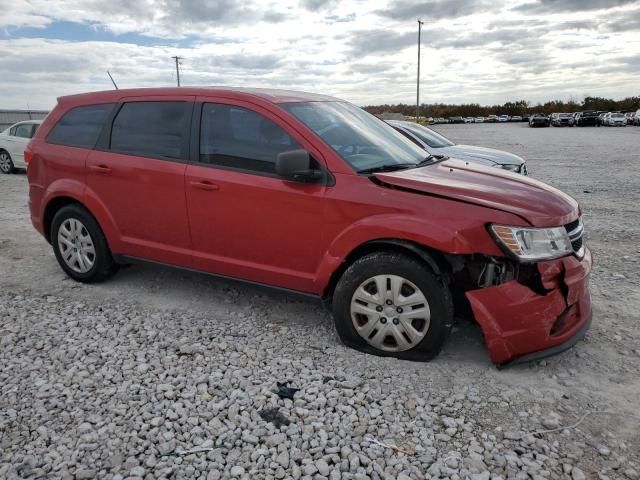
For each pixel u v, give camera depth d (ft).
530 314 10.73
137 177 14.71
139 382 10.91
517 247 10.64
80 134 16.19
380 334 11.87
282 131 12.82
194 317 14.29
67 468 8.40
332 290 12.71
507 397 10.38
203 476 8.24
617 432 9.32
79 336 13.07
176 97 14.56
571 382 10.97
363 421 9.59
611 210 29.63
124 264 16.69
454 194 11.26
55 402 10.14
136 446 8.91
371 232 11.48
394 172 12.43
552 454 8.73
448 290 11.32
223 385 10.77
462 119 316.40
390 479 8.18
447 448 8.89
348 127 13.93
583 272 11.48
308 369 11.43
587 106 320.29
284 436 9.16
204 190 13.61
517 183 12.55
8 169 46.93
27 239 22.84
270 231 12.88
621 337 13.07
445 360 11.87
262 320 14.12
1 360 11.83
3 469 8.36
